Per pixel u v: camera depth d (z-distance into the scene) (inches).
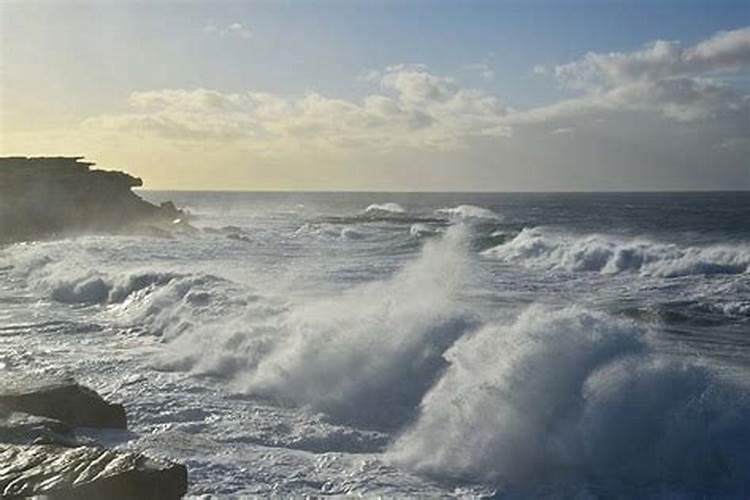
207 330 499.8
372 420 349.1
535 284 835.4
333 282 812.6
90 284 766.5
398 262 1055.6
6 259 1080.2
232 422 343.0
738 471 274.4
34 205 1803.6
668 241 1266.0
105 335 555.2
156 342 526.3
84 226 1803.6
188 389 398.6
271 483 272.2
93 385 406.6
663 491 269.9
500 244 1309.1
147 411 358.6
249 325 488.4
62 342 528.1
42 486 226.5
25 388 330.3
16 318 635.5
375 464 294.7
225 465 288.0
